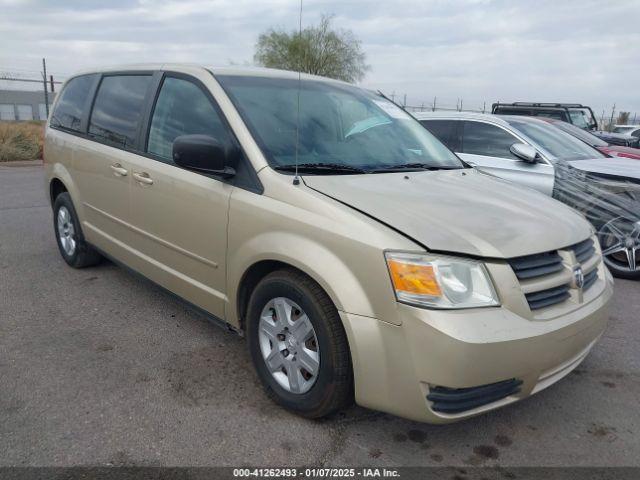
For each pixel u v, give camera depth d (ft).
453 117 23.54
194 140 9.77
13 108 117.19
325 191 9.26
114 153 13.57
